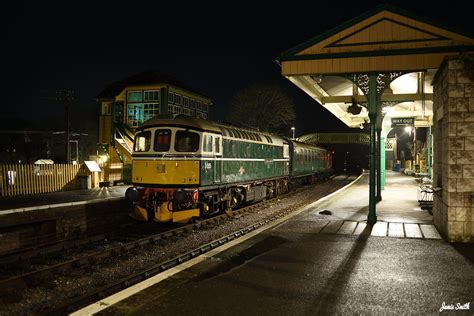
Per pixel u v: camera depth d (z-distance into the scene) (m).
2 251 11.34
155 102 32.50
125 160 32.44
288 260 8.18
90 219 13.97
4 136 57.75
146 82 32.81
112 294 6.52
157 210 13.05
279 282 6.78
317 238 10.33
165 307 5.69
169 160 13.10
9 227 11.55
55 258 9.62
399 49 11.98
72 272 8.14
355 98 17.55
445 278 7.01
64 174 25.86
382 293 6.26
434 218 12.34
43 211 12.34
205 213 14.05
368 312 5.53
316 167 34.19
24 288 7.21
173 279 6.92
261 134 19.91
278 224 12.42
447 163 9.96
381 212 14.96
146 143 13.60
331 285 6.63
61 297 6.76
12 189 22.34
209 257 8.39
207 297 6.07
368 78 12.48
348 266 7.75
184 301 5.91
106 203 14.63
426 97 16.72
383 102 17.19
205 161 13.77
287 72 12.89
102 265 8.67
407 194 21.69
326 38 12.59
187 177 13.18
